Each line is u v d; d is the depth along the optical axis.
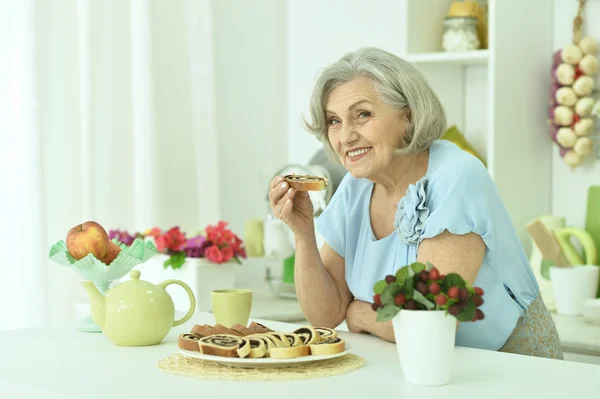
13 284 2.43
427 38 2.68
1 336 1.50
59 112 2.55
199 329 1.28
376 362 1.24
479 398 1.00
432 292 1.04
